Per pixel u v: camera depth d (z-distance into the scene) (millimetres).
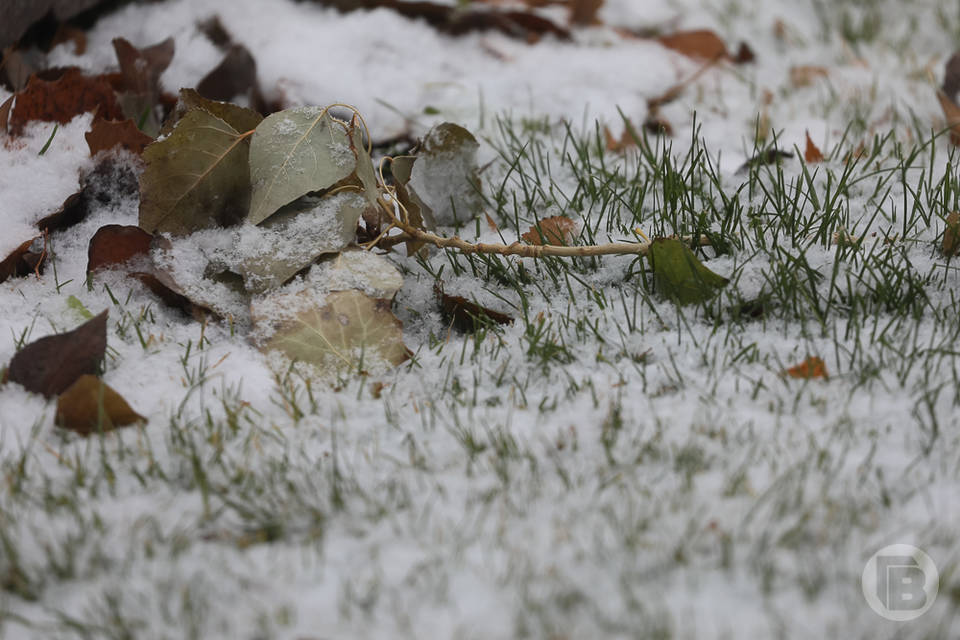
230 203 1761
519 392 1682
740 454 1631
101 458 1637
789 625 1555
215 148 1740
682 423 1651
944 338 1693
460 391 1684
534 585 1572
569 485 1617
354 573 1582
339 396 1686
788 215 1789
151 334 1720
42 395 1681
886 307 1723
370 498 1617
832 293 1727
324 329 1711
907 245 1773
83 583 1582
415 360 1707
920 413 1651
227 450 1648
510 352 1709
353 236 1744
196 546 1598
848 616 1557
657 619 1555
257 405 1681
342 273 1730
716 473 1621
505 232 1818
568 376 1682
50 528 1605
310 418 1668
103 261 1753
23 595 1575
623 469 1626
